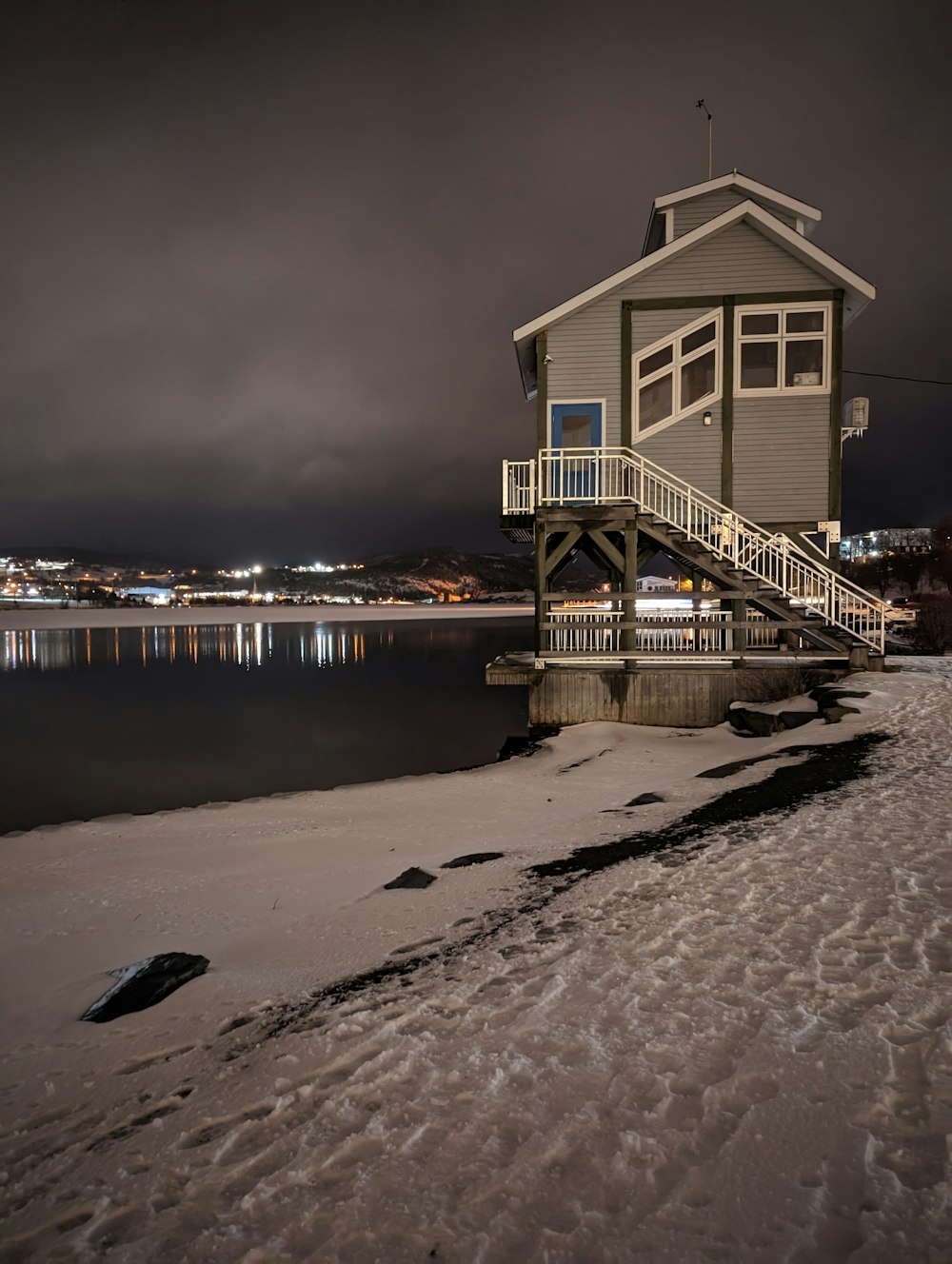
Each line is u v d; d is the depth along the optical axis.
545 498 16.23
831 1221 2.19
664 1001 3.61
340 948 5.17
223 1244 2.38
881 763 8.30
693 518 16.06
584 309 16.45
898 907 4.43
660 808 8.00
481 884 6.18
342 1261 2.25
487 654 55.94
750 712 13.73
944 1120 2.56
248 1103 3.24
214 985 4.77
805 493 15.96
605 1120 2.76
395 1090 3.15
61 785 15.27
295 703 28.88
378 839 9.05
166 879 7.76
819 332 15.85
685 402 16.36
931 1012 3.26
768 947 4.08
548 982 3.98
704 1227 2.22
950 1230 2.11
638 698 15.32
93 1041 4.20
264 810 11.38
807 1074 2.90
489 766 14.31
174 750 19.22
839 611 15.37
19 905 7.00
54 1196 2.78
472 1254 2.21
